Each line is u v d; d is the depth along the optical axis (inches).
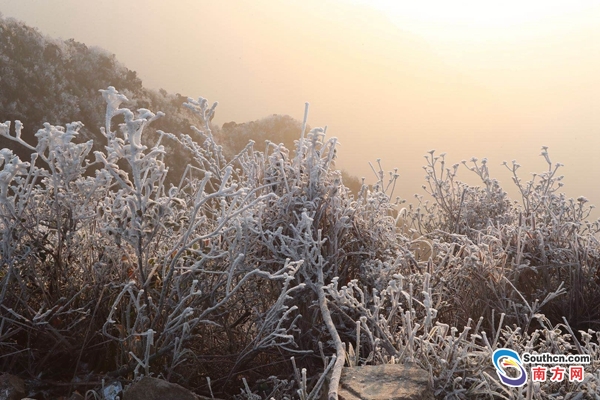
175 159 791.1
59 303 88.8
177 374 83.4
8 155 78.4
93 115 1043.3
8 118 890.1
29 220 87.2
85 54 1182.9
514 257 120.3
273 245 104.5
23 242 88.7
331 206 108.9
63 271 88.6
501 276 109.2
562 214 131.4
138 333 81.0
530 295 121.0
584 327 117.5
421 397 66.8
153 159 75.8
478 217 157.3
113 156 75.0
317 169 109.0
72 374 86.6
